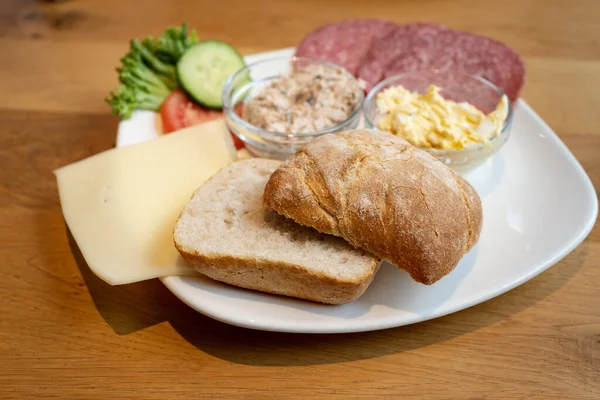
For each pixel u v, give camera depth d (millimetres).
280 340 241
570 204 277
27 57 419
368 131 259
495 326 243
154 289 264
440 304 234
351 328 226
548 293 255
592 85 381
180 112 340
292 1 484
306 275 226
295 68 358
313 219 229
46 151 340
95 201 272
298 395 222
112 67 409
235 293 241
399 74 340
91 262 245
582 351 233
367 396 221
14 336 246
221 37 438
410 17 460
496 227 272
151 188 278
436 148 281
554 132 339
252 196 261
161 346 240
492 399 218
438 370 228
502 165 306
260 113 304
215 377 229
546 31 440
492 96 322
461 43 378
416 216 221
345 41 392
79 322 251
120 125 339
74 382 228
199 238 241
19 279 270
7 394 225
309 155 240
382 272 249
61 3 483
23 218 299
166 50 361
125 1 488
